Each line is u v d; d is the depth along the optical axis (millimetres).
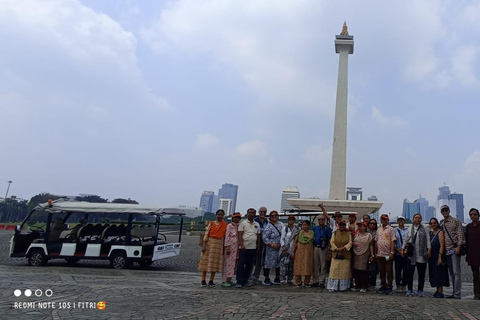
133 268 12859
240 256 8617
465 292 9414
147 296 7043
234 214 9016
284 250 9148
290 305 6312
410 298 7270
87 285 8281
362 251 8422
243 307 6141
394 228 8578
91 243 12656
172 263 14883
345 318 5414
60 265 13086
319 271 9078
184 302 6523
